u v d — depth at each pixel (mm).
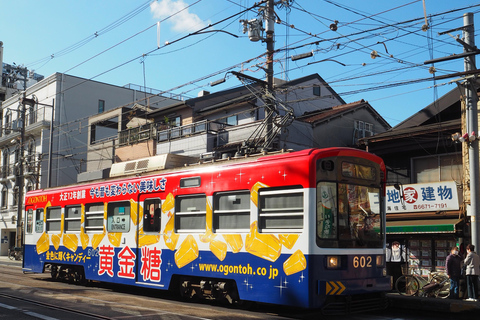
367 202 9883
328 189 9211
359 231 9594
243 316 9312
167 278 11422
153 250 11883
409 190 16250
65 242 14961
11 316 9070
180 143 27234
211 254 10461
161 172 12242
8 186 43312
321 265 8828
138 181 12586
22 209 40344
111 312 9555
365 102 27375
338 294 8914
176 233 11352
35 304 10617
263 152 10461
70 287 14273
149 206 12250
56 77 39906
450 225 14445
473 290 11961
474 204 12242
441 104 17375
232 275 9977
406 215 16297
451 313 10492
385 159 18719
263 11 17453
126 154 32094
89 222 14133
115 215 13211
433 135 16953
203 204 10852
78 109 40875
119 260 12820
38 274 19375
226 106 26812
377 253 9859
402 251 16516
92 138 37812
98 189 13906
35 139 40562
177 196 11477
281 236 9219
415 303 11000
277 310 10570
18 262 30969
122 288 14633
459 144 16625
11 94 50188
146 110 33656
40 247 16188
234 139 24531
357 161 9812
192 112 29031
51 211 15992
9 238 42688
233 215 10219
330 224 9117
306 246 8797
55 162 39094
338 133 25797
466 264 12086
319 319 9625
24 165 39594
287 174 9281
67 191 15234
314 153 9117
